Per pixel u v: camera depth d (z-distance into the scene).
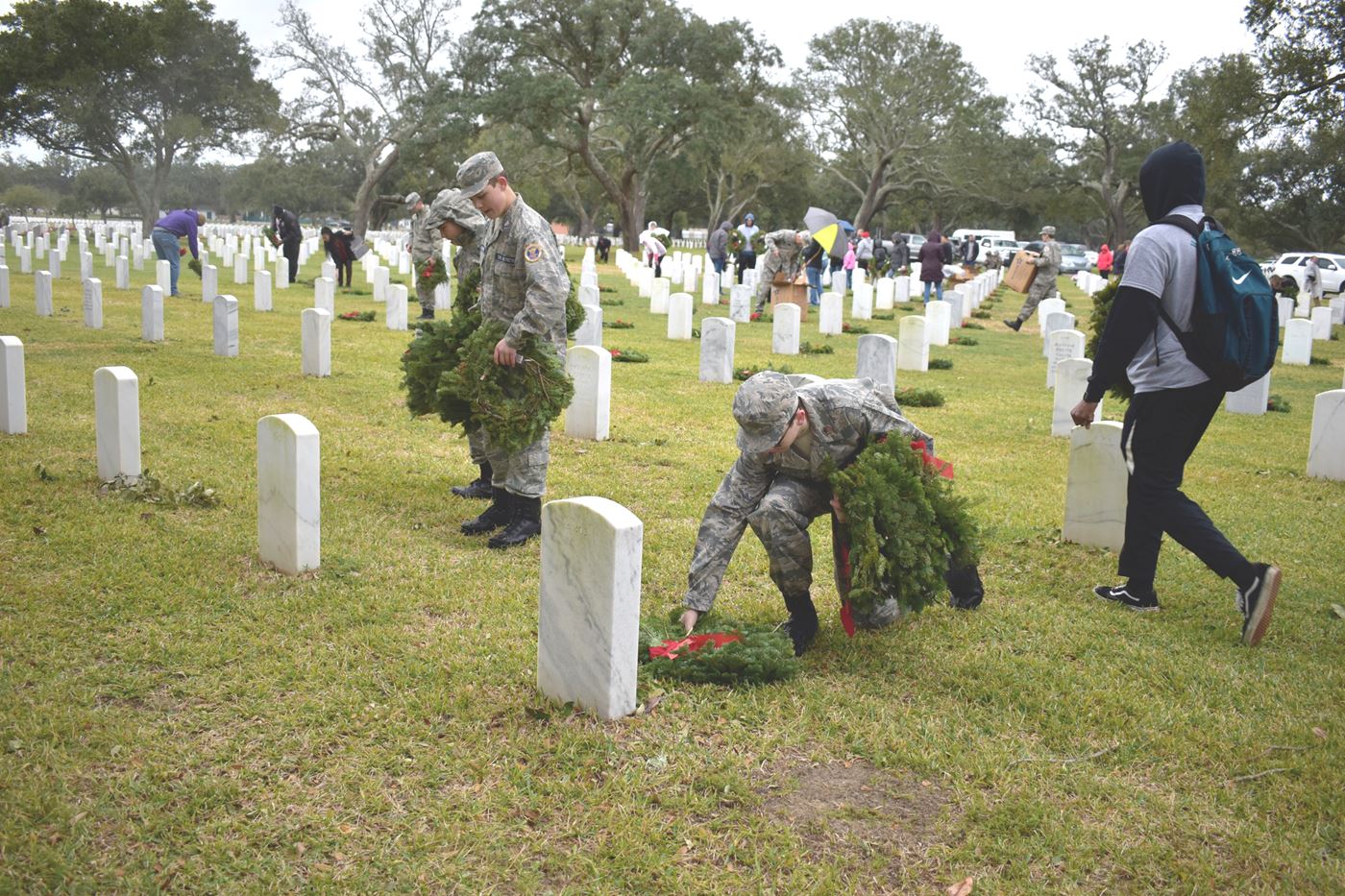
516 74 48.91
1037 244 37.09
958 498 4.35
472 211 7.06
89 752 3.56
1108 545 6.34
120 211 102.31
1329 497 7.80
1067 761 3.78
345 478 7.40
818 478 4.42
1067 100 64.50
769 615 5.06
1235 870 3.16
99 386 6.65
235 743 3.67
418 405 6.56
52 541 5.62
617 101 49.25
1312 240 63.69
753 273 27.08
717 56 52.03
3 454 7.36
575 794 3.44
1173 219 4.91
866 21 61.97
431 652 4.50
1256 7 24.34
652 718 3.95
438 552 5.87
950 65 61.00
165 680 4.14
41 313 16.20
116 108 59.03
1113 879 3.12
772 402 4.04
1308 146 60.31
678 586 5.44
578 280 30.78
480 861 3.09
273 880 2.96
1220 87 25.83
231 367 11.84
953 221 79.94
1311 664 4.69
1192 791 3.60
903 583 4.18
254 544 5.79
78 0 54.47
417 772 3.56
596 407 8.91
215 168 100.62
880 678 4.43
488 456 6.25
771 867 3.11
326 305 17.59
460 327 6.29
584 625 3.89
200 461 7.48
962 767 3.70
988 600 5.46
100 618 4.67
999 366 15.60
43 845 3.04
